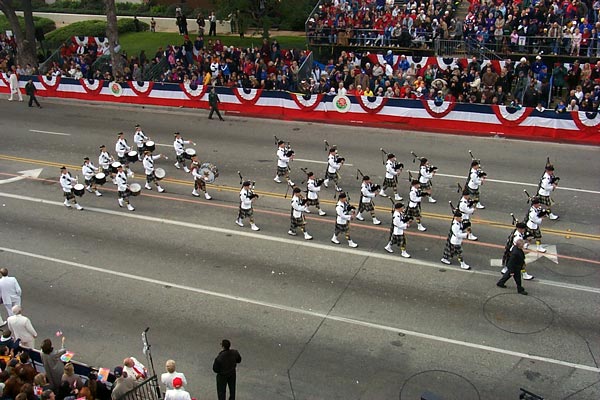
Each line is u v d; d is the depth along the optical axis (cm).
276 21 4284
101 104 3559
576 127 2698
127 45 4384
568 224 2009
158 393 1227
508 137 2811
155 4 5081
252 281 1728
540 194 2066
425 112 2923
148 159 2353
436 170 2402
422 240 1944
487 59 3206
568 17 3188
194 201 2280
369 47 3497
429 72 3125
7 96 3756
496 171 2431
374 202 2230
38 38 4669
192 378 1364
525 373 1346
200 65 3556
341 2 3769
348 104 3045
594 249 1852
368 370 1371
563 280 1695
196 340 1487
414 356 1409
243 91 3228
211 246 1936
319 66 3506
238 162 2620
